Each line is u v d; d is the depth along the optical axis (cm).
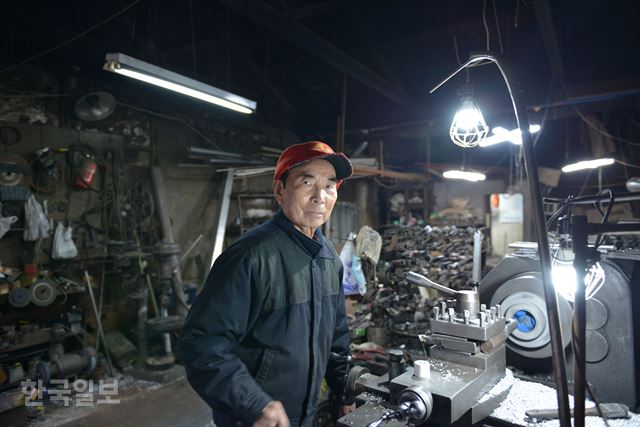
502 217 750
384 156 789
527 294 165
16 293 356
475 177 489
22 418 314
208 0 544
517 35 512
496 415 126
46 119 412
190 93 328
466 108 203
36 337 358
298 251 132
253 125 660
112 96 434
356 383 150
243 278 118
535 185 95
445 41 543
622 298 143
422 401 106
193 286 497
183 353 114
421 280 151
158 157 518
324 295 139
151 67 287
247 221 589
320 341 137
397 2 496
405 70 623
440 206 886
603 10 483
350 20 529
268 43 601
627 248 210
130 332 468
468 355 132
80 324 398
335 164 135
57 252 402
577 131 761
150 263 472
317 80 707
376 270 498
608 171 723
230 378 107
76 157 425
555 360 93
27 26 396
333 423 229
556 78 489
